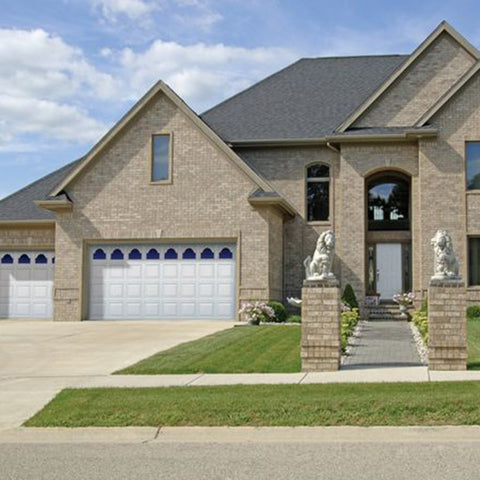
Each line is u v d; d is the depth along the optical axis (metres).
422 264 28.02
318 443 9.70
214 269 27.66
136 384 13.63
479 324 23.69
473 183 28.03
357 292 29.14
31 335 22.42
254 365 15.46
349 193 29.44
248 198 27.08
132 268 28.28
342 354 17.17
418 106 29.92
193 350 17.64
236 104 33.53
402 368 14.80
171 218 27.88
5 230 30.78
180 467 8.59
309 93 33.53
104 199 28.39
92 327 24.97
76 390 13.08
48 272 30.39
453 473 8.06
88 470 8.55
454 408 10.75
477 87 27.98
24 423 11.17
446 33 30.06
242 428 10.54
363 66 34.81
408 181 30.73
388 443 9.61
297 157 30.98
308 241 30.61
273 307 26.33
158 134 28.16
